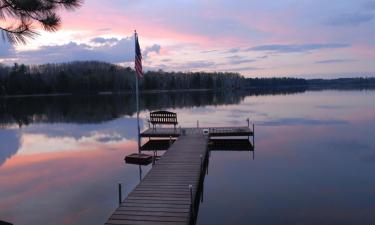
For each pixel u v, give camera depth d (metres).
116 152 18.11
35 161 16.44
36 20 4.50
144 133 20.19
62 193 11.16
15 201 10.50
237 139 21.19
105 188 11.58
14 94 86.38
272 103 52.97
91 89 99.50
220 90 136.00
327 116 32.25
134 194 8.98
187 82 131.50
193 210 8.34
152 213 7.69
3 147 20.45
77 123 31.75
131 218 7.43
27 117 38.25
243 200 10.02
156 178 10.47
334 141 19.70
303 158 15.57
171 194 8.94
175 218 7.40
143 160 15.23
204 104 53.50
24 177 13.45
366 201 9.87
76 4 4.64
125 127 28.39
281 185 11.48
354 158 15.35
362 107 41.34
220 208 9.38
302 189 11.02
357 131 23.03
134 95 88.25
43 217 9.13
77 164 15.45
